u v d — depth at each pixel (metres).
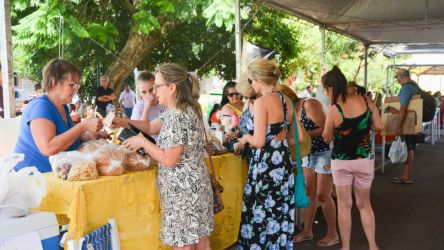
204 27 14.69
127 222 2.81
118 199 2.72
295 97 4.32
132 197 2.83
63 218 2.71
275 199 3.30
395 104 6.93
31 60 12.66
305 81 21.72
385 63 26.98
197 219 2.78
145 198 2.93
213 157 3.74
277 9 7.90
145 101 3.90
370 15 8.82
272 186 3.29
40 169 2.74
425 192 6.92
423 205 6.09
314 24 9.53
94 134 3.10
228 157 3.93
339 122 3.75
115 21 13.20
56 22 9.65
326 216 4.43
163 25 11.74
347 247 4.02
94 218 2.56
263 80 3.32
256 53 6.18
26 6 10.09
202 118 2.88
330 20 9.45
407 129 6.99
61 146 2.59
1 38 4.38
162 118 2.79
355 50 23.58
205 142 3.08
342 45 22.81
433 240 4.62
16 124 4.07
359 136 3.78
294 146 3.54
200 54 15.31
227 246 4.11
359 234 4.78
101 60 13.34
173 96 2.74
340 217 3.99
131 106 12.74
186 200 2.74
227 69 15.66
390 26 10.00
